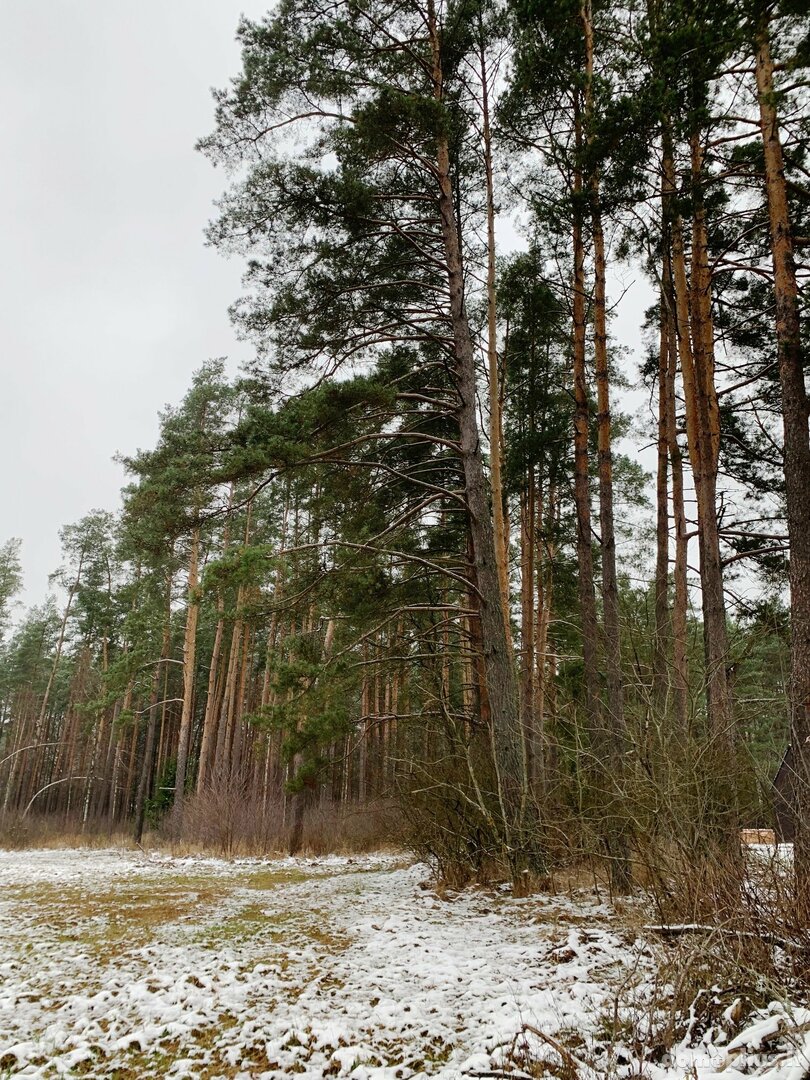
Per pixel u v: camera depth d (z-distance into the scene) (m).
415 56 10.98
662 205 9.63
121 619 37.19
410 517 12.00
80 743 39.50
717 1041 3.44
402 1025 4.10
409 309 11.14
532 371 15.71
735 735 6.05
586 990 4.39
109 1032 4.11
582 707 9.25
